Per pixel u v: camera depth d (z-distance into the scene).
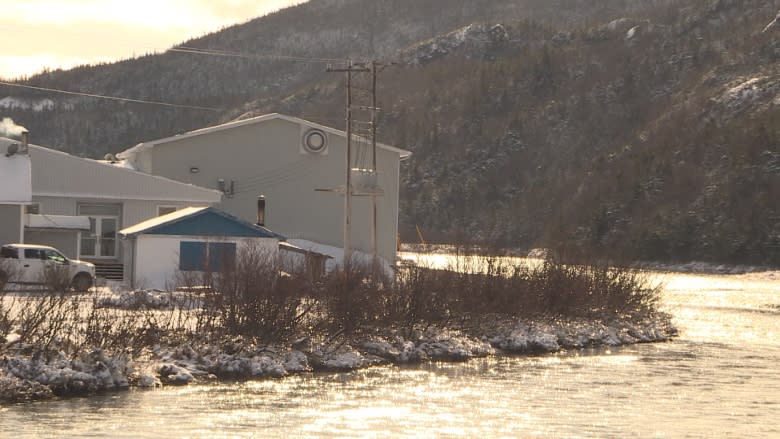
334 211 129.62
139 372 47.84
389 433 39.50
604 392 49.62
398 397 46.81
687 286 154.75
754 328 83.75
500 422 41.91
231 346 53.31
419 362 57.97
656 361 61.38
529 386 50.84
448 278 68.69
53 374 44.38
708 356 64.25
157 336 53.44
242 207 128.25
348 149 100.31
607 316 77.81
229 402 44.19
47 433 37.62
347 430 39.81
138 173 108.00
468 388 49.88
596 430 40.84
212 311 57.12
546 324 71.50
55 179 105.50
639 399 47.84
